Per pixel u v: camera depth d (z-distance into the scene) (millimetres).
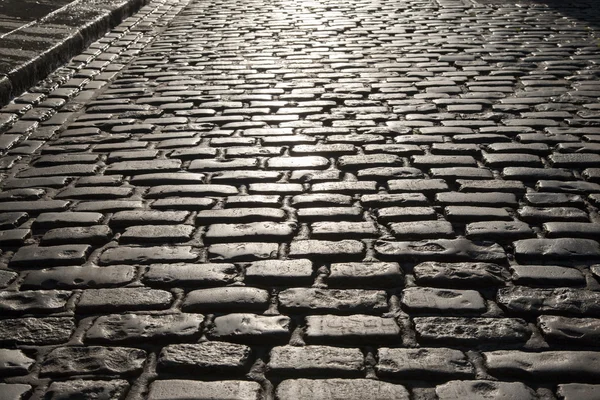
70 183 4270
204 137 5047
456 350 2561
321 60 7434
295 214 3732
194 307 2877
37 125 5465
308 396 2332
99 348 2621
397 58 7438
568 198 3838
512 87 6184
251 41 8617
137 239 3498
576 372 2434
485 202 3807
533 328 2695
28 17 8734
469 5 10969
